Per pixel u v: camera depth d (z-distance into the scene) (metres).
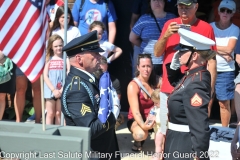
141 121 23.00
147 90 23.56
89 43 15.66
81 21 26.97
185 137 15.62
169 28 19.02
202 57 15.44
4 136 14.29
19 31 14.73
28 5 14.66
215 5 26.86
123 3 28.58
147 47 25.27
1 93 25.80
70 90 15.41
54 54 24.77
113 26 27.22
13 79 25.41
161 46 19.88
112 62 29.38
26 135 14.29
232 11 24.52
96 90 15.93
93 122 15.30
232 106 27.16
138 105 23.44
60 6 26.08
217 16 26.56
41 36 14.89
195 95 14.98
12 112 28.61
